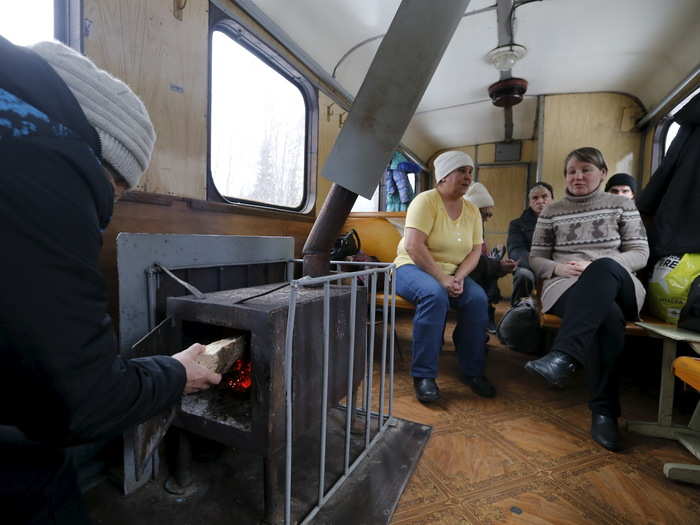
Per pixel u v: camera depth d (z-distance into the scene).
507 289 5.56
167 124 1.59
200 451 1.26
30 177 0.38
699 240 1.76
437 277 1.95
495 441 1.48
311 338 1.02
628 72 3.30
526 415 1.71
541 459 1.35
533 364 1.49
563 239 2.00
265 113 2.35
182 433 1.10
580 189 1.95
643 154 3.70
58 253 0.40
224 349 0.88
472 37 2.84
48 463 0.52
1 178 0.37
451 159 1.98
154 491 1.12
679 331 1.53
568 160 2.00
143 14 1.48
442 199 2.11
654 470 1.29
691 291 1.52
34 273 0.38
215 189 1.90
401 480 1.19
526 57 3.15
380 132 1.39
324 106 2.89
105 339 0.45
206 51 1.76
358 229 3.10
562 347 1.46
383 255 3.05
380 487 1.15
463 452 1.39
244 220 2.06
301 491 1.12
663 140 3.44
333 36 2.60
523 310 2.61
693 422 1.48
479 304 1.98
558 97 3.91
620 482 1.22
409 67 1.36
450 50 3.04
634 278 1.71
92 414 0.44
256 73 2.25
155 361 0.60
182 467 1.12
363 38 2.67
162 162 1.58
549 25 2.68
